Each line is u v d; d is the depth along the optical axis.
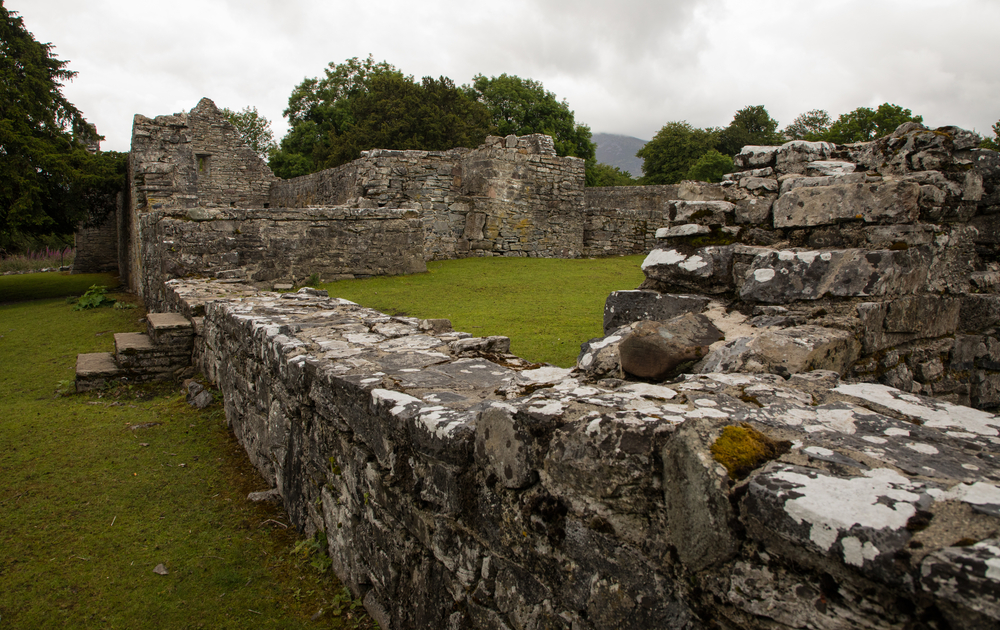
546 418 1.84
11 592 3.07
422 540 2.44
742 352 2.77
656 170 43.47
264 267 11.62
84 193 18.05
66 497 4.08
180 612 2.98
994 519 1.16
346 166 16.59
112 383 6.99
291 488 3.85
